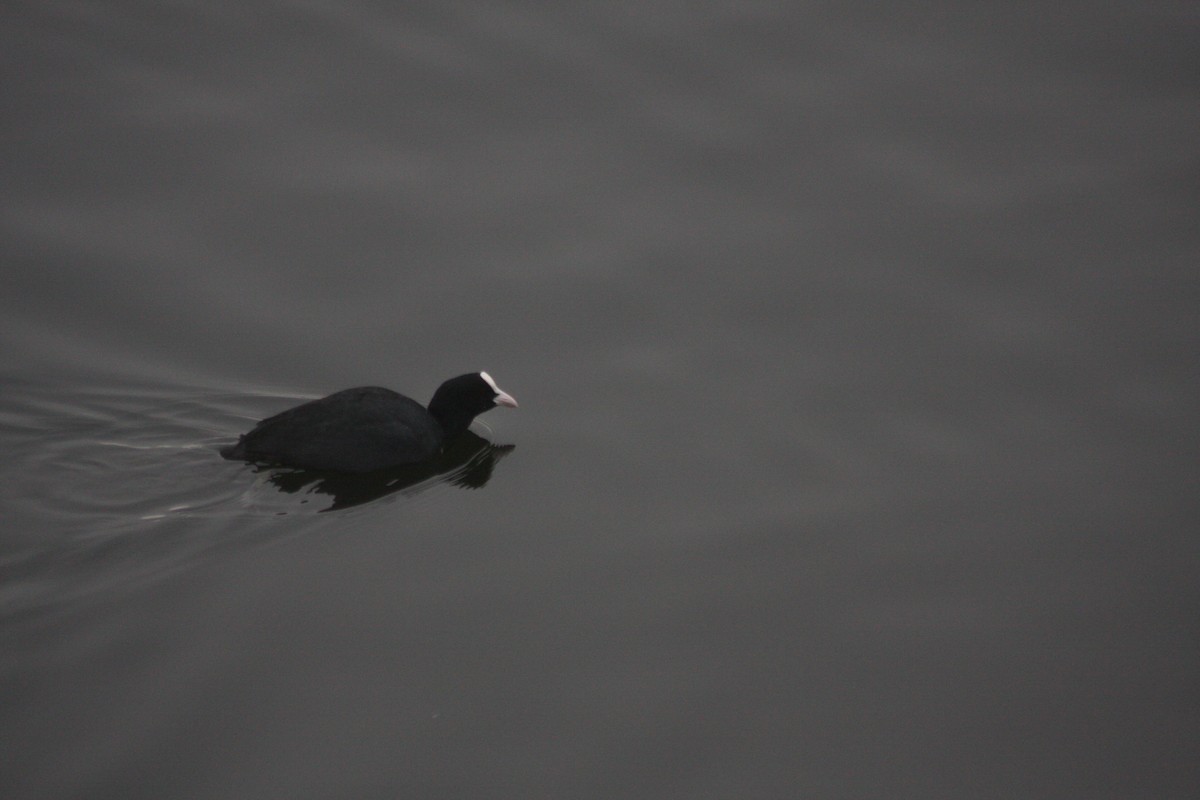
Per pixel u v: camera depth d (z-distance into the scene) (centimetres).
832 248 1880
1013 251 1878
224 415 1605
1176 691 1312
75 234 1811
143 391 1614
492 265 1834
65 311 1708
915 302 1803
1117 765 1234
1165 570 1451
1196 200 1950
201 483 1488
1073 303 1803
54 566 1341
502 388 1680
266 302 1758
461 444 1650
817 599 1395
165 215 1856
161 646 1251
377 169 1948
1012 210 1941
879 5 2289
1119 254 1872
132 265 1781
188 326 1712
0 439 1516
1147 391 1683
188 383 1636
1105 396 1678
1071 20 2267
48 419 1553
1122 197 1955
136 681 1207
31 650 1230
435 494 1539
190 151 1948
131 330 1695
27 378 1602
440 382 1689
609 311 1783
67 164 1909
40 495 1436
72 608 1286
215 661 1244
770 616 1368
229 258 1808
